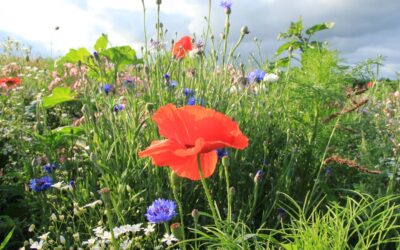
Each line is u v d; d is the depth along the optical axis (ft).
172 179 1.40
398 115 3.06
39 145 2.62
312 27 4.12
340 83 2.81
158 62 2.53
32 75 5.49
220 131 1.08
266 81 2.62
